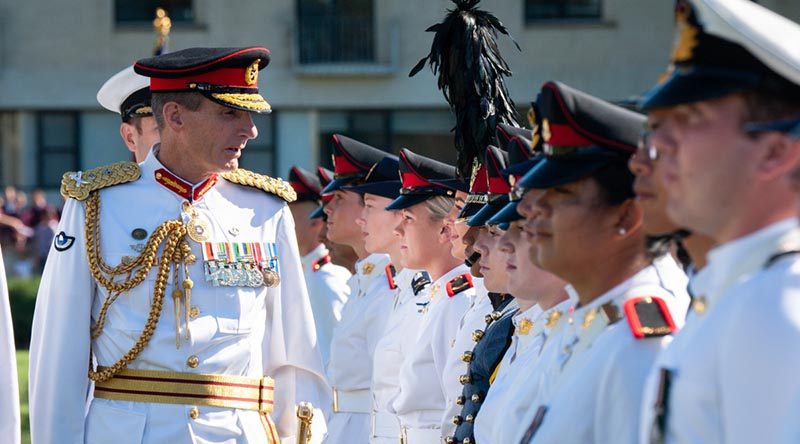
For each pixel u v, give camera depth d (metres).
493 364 10.76
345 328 15.68
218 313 12.23
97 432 12.06
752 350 6.00
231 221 12.62
